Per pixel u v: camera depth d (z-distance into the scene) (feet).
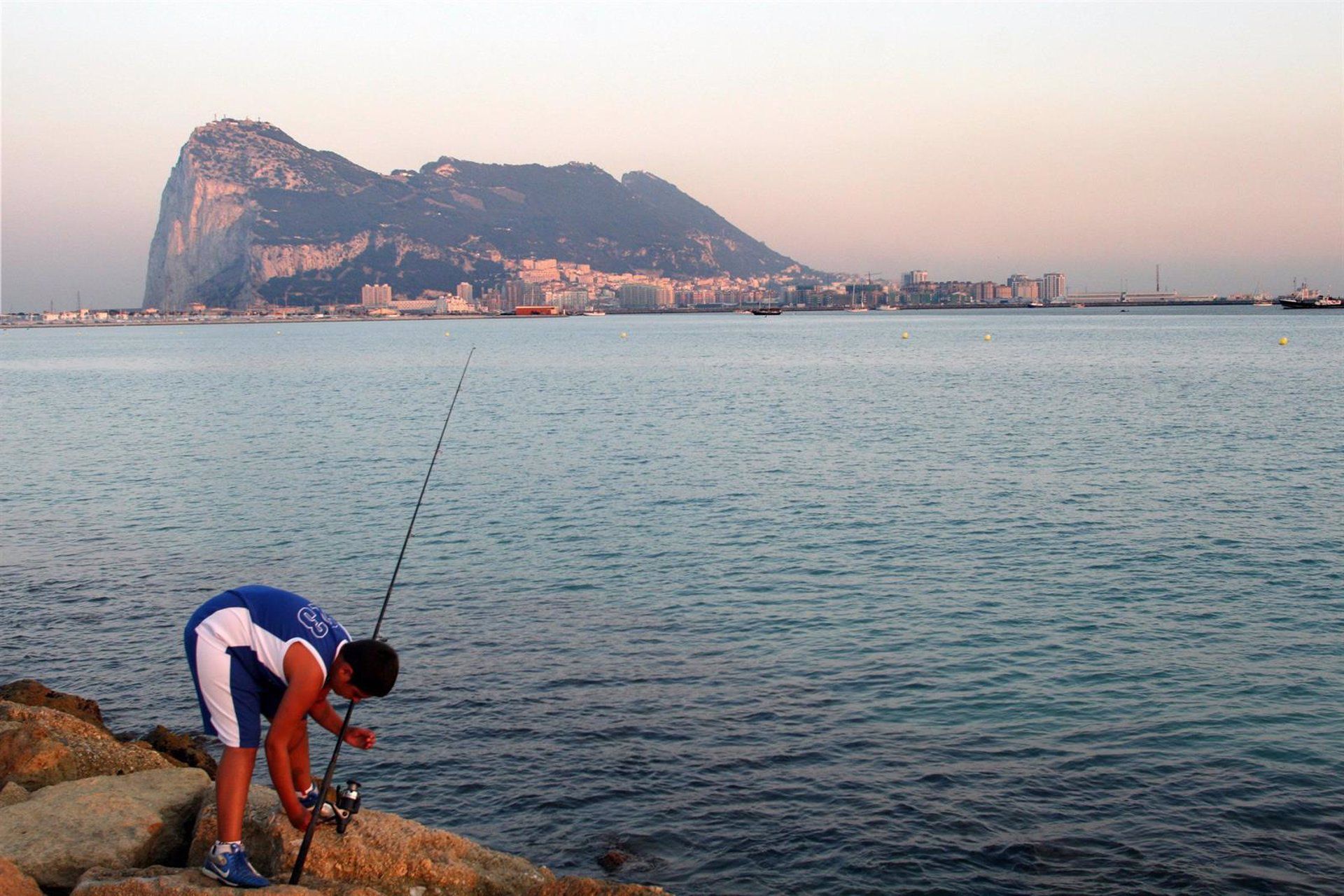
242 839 23.15
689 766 40.24
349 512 88.79
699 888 32.78
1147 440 125.70
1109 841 34.63
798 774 39.52
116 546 78.74
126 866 23.67
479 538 77.82
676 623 57.11
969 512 83.92
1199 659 50.19
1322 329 528.22
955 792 37.88
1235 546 71.41
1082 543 72.90
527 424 153.07
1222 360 288.92
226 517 88.17
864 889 32.50
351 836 22.99
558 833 35.94
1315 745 40.96
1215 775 38.78
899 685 47.70
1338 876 32.53
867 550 72.13
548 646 53.67
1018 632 54.34
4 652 54.90
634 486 97.25
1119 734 42.19
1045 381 224.74
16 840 23.94
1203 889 32.01
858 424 148.05
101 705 47.85
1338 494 89.15
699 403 182.60
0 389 246.27
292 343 552.41
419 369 303.27
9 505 96.12
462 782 39.37
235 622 20.52
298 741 22.85
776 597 61.46
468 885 22.88
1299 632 53.88
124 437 146.00
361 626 57.47
